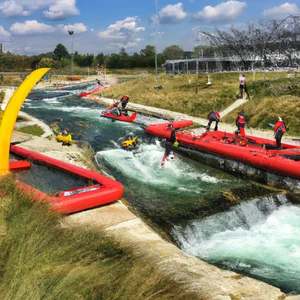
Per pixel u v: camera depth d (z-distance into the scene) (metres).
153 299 6.13
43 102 43.03
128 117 29.41
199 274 7.93
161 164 18.47
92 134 25.00
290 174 15.66
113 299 5.96
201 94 34.69
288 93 28.38
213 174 17.34
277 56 45.56
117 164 18.41
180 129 25.52
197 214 12.71
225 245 11.56
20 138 21.41
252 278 8.75
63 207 10.88
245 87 30.95
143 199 14.05
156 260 8.20
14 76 84.12
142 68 107.31
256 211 13.74
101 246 8.47
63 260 7.10
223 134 21.59
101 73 91.38
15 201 9.43
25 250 6.99
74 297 5.84
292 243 11.58
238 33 47.69
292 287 9.03
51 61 101.75
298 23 42.88
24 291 5.69
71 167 15.14
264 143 19.52
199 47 54.69
